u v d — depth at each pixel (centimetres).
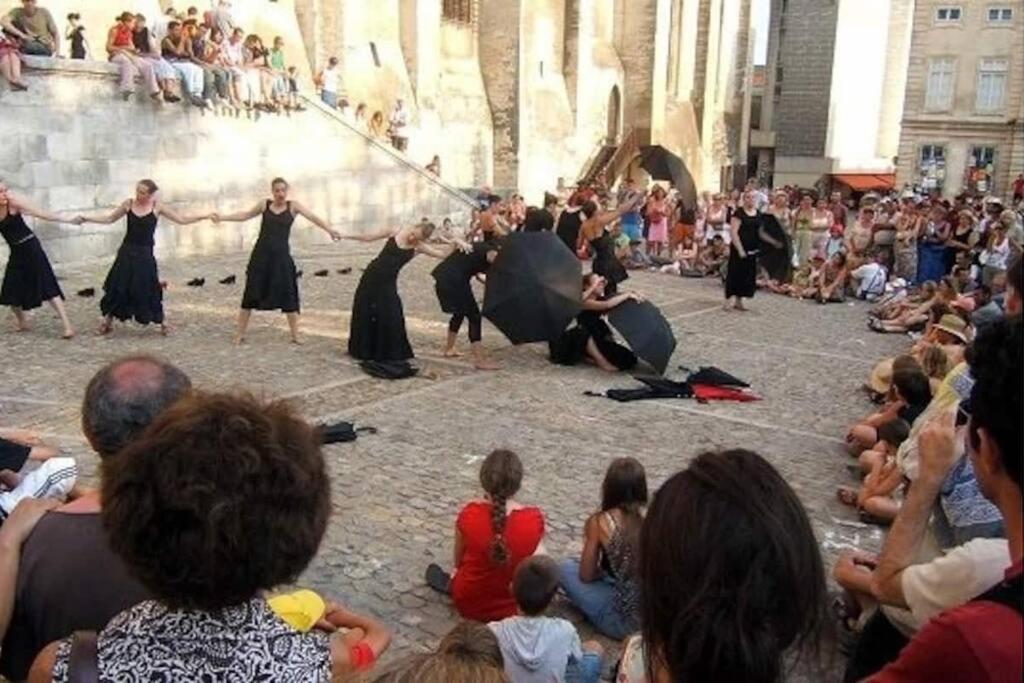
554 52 3716
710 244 2183
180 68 1867
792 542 169
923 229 1970
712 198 2384
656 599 174
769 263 1816
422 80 3052
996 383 170
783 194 2111
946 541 398
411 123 3011
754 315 1658
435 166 2711
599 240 1183
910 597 268
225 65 1989
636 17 4081
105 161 1747
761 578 166
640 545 179
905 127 4428
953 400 509
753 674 164
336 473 732
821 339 1459
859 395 1108
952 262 1933
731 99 4941
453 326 1156
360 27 2844
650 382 1065
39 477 399
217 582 176
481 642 207
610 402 1005
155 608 186
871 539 653
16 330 1147
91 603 212
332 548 597
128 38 1786
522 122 3444
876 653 337
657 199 2377
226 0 2083
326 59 2684
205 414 186
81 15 2025
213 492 174
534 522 495
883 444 709
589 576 508
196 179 1947
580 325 1159
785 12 5731
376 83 2888
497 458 494
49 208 1645
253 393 209
